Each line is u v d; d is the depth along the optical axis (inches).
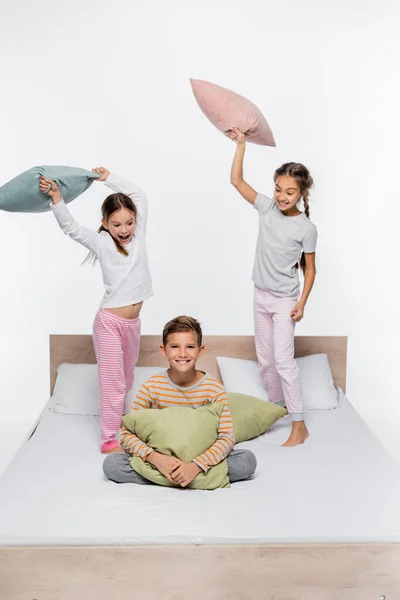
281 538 111.5
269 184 189.2
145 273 152.8
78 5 190.2
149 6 190.7
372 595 111.7
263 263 157.3
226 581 111.0
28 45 189.5
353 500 121.6
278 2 191.5
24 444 150.3
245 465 129.4
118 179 153.2
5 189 146.7
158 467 126.1
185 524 113.9
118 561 110.3
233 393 156.2
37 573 110.5
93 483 127.6
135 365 175.9
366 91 191.5
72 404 163.0
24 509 118.0
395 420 181.9
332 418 160.2
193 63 191.0
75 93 189.5
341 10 191.6
